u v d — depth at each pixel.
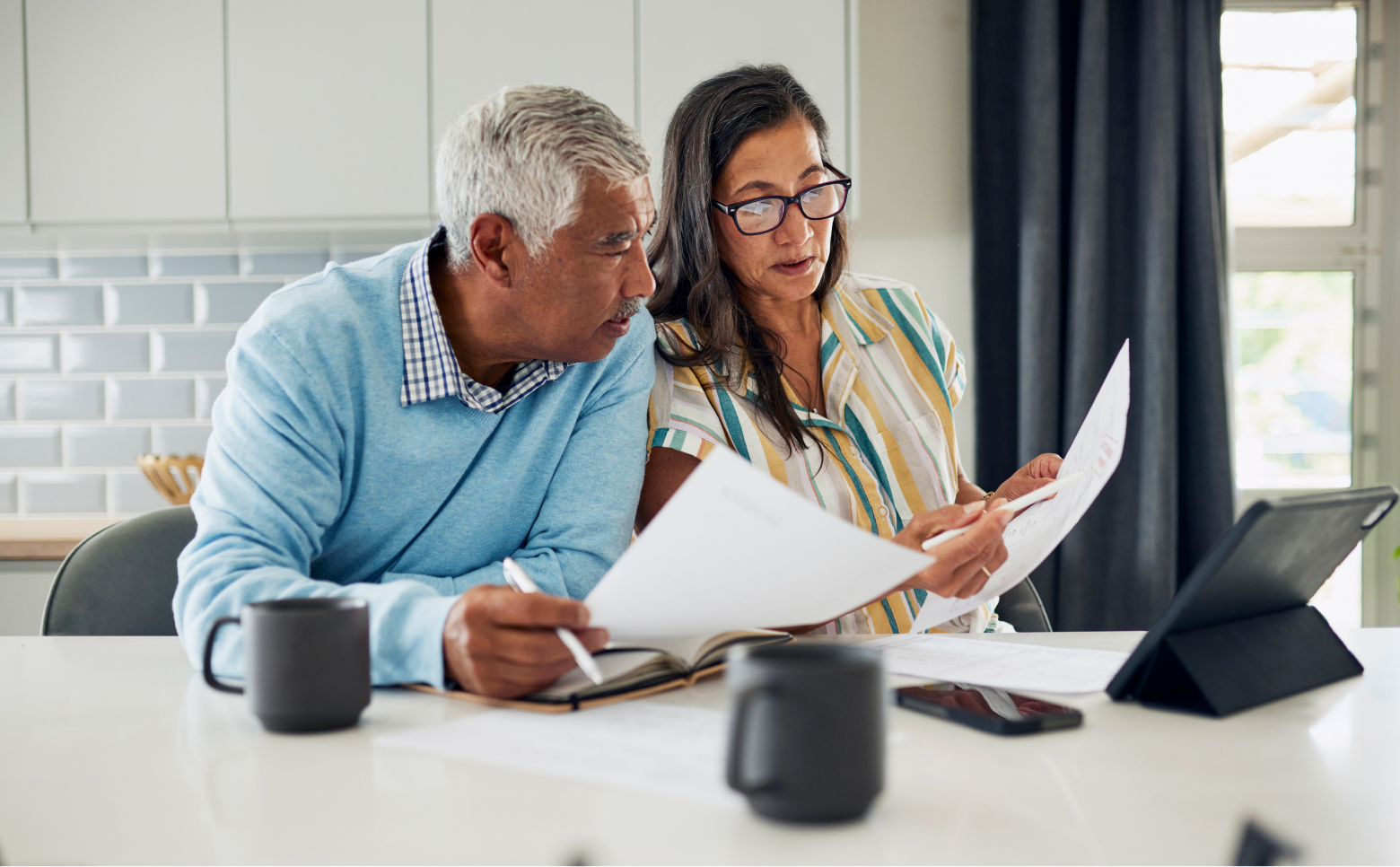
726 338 1.31
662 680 0.78
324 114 2.39
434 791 0.55
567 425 1.11
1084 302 2.56
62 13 2.38
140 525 1.28
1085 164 2.56
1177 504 2.60
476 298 1.00
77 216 2.40
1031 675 0.80
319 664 0.66
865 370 1.41
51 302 2.74
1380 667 0.85
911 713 0.71
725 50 2.37
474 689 0.75
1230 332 2.64
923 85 2.80
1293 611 0.82
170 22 2.38
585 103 0.93
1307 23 2.95
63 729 0.68
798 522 0.62
